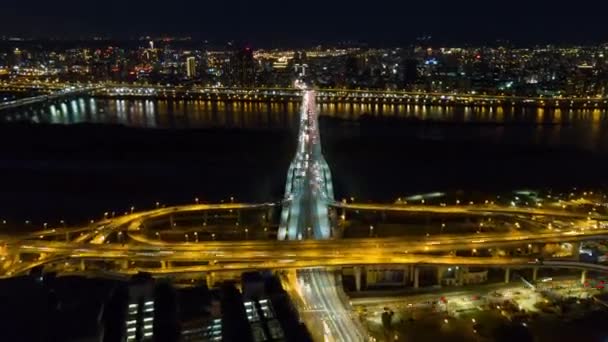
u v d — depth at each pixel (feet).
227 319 398.01
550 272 596.29
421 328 487.20
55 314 412.57
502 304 526.16
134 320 403.75
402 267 565.53
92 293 454.40
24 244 635.25
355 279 568.00
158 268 596.70
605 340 465.88
